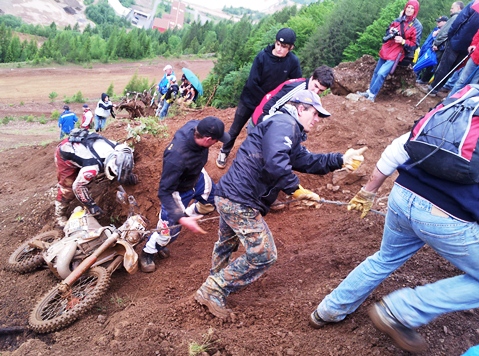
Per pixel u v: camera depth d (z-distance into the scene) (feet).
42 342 12.29
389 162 9.70
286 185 10.04
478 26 23.00
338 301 10.66
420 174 8.84
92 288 14.12
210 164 20.39
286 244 16.14
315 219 17.17
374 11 85.56
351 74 29.76
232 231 12.37
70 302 13.75
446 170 8.21
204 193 15.70
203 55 208.64
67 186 17.28
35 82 142.10
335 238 15.37
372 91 26.16
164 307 12.76
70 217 16.85
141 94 48.55
